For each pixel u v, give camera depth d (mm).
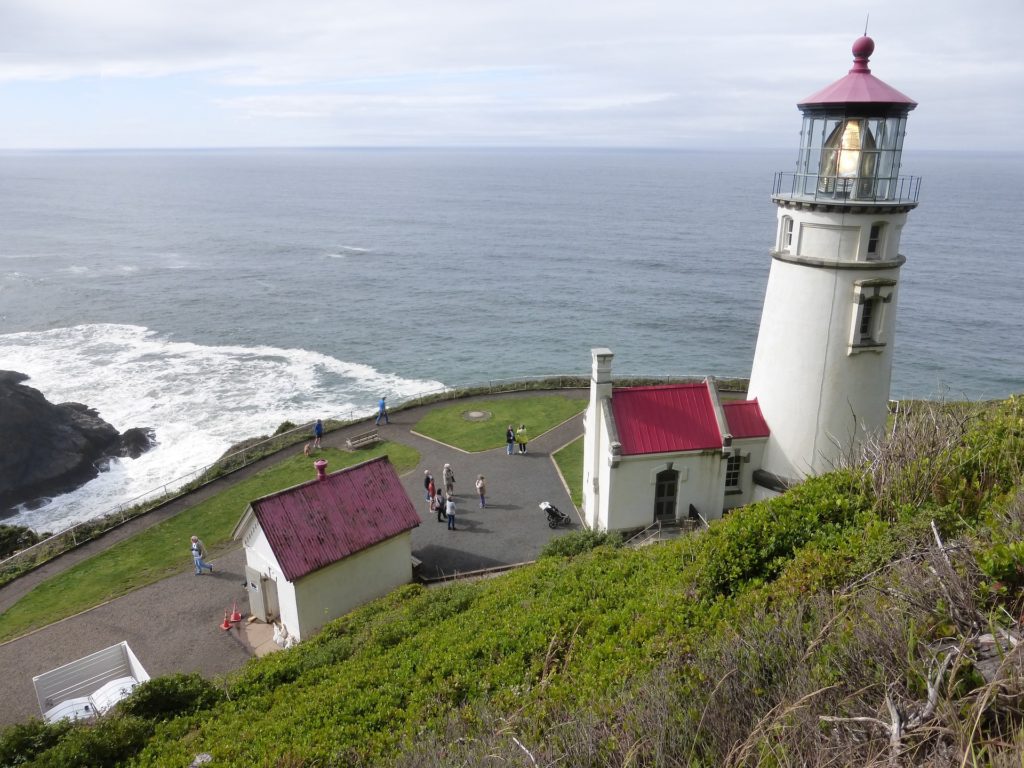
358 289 105750
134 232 162750
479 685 14141
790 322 25234
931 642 6992
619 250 140875
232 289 103062
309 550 22641
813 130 23984
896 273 24047
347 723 14047
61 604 25594
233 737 14484
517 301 100125
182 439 52844
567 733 8688
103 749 14656
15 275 108812
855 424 23406
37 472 45938
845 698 6465
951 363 69750
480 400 44750
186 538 30078
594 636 14578
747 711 7184
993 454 13281
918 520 11422
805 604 9953
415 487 33562
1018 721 5543
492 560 27516
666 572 17391
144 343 76375
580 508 31562
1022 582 7387
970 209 199875
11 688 21266
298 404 60062
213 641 23375
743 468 27375
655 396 27328
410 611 20328
